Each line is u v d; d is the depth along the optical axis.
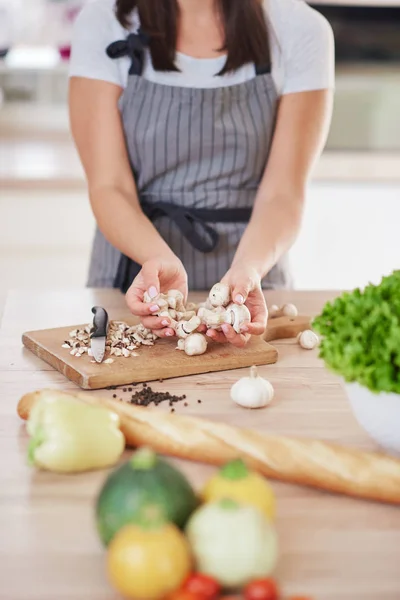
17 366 1.28
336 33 2.75
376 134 2.80
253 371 1.15
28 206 2.60
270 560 0.70
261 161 1.81
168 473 0.74
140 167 1.80
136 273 1.71
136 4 1.75
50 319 1.52
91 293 1.69
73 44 1.77
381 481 0.87
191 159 1.78
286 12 1.79
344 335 0.92
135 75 1.75
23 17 3.19
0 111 3.06
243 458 0.92
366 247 2.83
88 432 0.93
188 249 1.78
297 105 1.77
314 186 2.78
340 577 0.76
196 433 0.95
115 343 1.31
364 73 2.78
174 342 1.36
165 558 0.67
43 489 0.90
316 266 2.84
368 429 0.96
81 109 1.75
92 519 0.85
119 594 0.73
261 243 1.57
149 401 1.14
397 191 2.80
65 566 0.77
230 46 1.74
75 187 2.59
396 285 0.94
